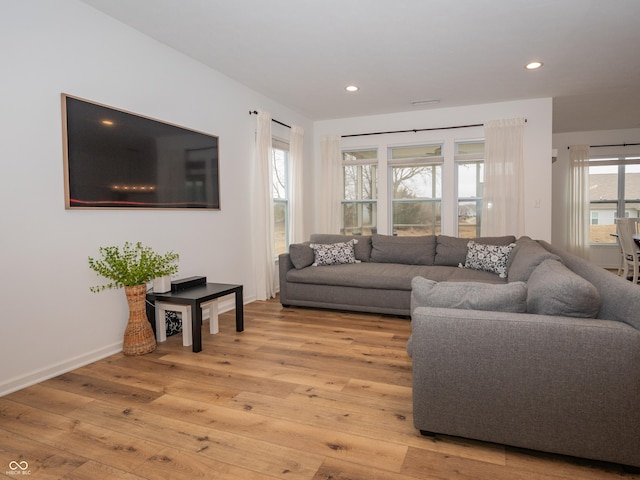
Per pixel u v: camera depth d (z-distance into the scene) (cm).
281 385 230
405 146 568
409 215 581
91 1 261
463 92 466
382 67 385
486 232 513
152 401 212
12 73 223
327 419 192
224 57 360
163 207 328
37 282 238
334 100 498
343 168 609
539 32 312
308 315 396
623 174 688
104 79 278
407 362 266
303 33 312
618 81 428
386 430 182
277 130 508
